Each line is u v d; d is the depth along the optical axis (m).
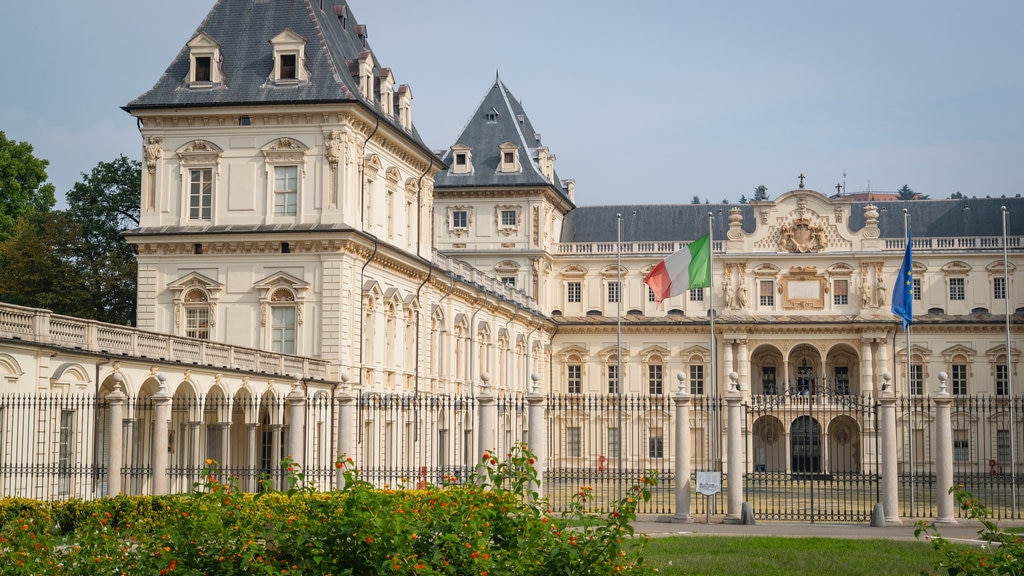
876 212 114.75
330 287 65.00
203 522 22.31
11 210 91.25
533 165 113.06
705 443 113.81
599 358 117.25
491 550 21.70
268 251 65.81
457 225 112.88
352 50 73.94
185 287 66.25
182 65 68.12
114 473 44.28
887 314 113.06
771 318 114.38
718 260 115.94
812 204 115.31
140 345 49.69
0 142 90.19
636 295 118.12
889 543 40.12
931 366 112.38
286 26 68.56
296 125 66.25
